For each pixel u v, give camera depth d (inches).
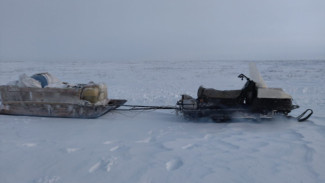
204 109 218.1
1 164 125.3
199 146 151.5
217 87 481.7
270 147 146.9
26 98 237.9
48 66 1407.5
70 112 233.9
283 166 120.0
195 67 1231.5
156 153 139.6
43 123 214.4
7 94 240.2
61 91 231.5
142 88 471.8
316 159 127.3
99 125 208.8
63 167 121.5
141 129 196.4
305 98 329.1
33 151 142.7
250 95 215.9
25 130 191.0
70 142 160.7
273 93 205.9
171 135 178.2
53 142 160.4
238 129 194.2
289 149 142.5
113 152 141.9
